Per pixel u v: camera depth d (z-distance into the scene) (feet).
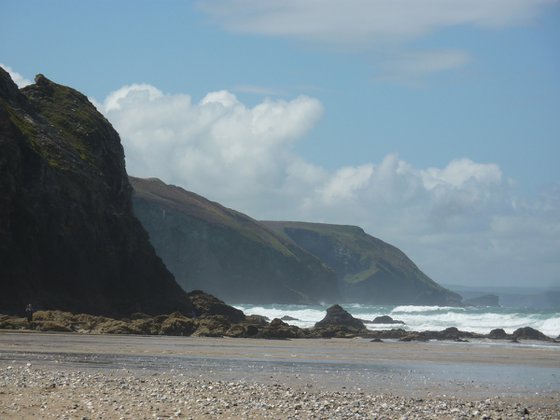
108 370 120.16
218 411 80.33
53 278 276.62
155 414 76.69
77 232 288.71
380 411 86.33
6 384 93.09
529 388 122.21
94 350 162.20
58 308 266.57
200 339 234.79
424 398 102.83
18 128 283.18
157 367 130.00
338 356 182.70
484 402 100.53
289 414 80.64
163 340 215.51
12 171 266.77
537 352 220.64
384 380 126.31
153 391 93.35
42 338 192.24
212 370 129.39
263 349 197.77
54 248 278.67
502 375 145.69
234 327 265.75
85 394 88.12
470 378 136.98
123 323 244.83
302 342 246.47
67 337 202.90
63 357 140.56
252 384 109.09
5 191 262.47
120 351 163.63
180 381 107.34
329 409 85.87
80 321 245.65
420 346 242.58
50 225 279.08
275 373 129.90
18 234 268.41
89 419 73.00
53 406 79.10
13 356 137.28
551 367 168.96
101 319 249.55
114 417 74.49
